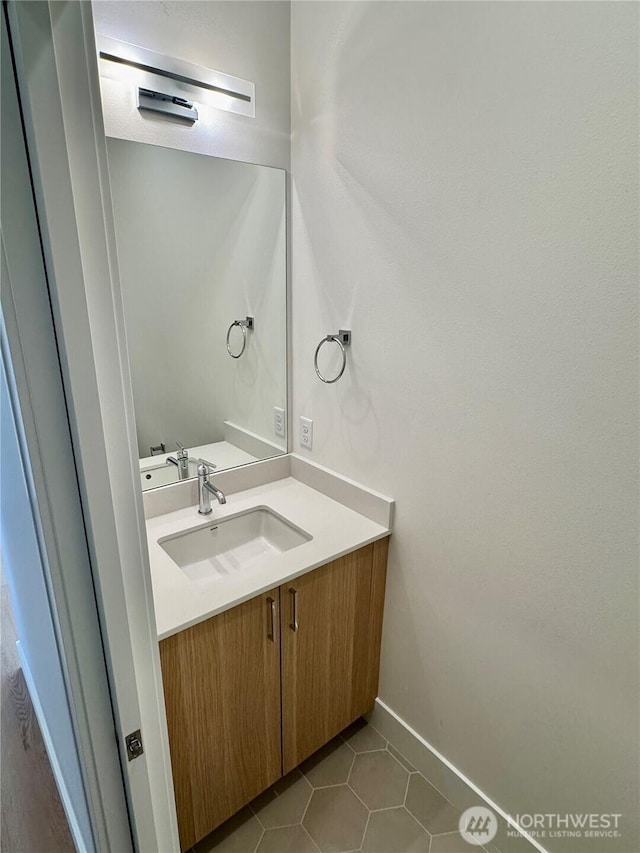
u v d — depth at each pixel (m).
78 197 0.51
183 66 1.34
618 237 0.90
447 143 1.14
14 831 1.45
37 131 0.46
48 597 0.76
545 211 1.00
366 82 1.30
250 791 1.42
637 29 0.82
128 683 0.70
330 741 1.74
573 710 1.16
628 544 1.00
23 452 0.65
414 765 1.63
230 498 1.75
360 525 1.56
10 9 0.43
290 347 1.79
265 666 1.34
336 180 1.46
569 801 1.22
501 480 1.20
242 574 1.30
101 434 0.58
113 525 0.63
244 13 1.41
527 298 1.06
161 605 1.17
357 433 1.59
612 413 0.97
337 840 1.41
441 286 1.23
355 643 1.59
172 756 1.20
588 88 0.89
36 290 0.51
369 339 1.47
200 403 1.68
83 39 0.47
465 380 1.23
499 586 1.26
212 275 1.59
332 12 1.35
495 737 1.36
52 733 1.43
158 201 1.45
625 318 0.92
